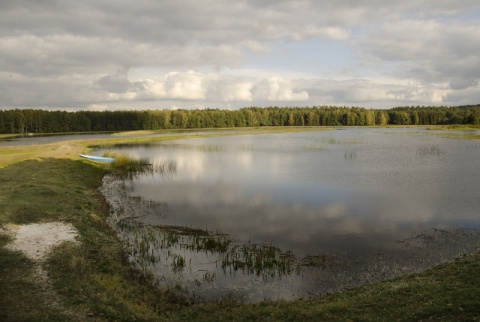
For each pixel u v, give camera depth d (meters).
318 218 23.25
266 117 196.88
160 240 19.34
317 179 36.91
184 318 11.66
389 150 63.84
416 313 10.32
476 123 149.25
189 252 17.72
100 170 41.84
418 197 28.45
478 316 9.69
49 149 56.47
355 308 11.27
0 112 143.88
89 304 11.57
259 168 44.56
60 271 13.79
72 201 24.55
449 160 49.62
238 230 21.00
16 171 33.81
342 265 15.99
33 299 11.59
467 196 28.50
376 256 16.91
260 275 15.16
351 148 68.56
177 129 168.12
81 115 166.62
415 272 14.93
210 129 165.75
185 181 36.38
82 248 16.41
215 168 44.72
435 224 21.62
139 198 29.11
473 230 20.39
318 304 12.13
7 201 22.73
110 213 24.70
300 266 15.96
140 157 55.31
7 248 15.71
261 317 11.44
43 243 16.59
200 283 14.55
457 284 11.99
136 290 13.49
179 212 24.91
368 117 197.75
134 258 16.97
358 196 29.17
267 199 28.50
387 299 11.62
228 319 11.49
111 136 117.19
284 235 20.05
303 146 74.19
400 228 21.02
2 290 11.92
